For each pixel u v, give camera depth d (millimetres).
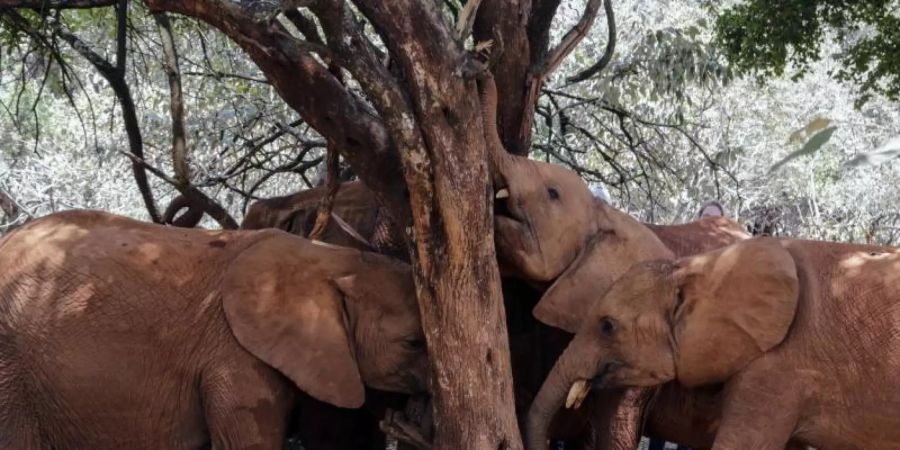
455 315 6824
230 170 12000
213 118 13086
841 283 7250
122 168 18516
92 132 19484
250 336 7316
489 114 7664
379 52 7977
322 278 7562
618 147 15688
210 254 7648
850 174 26234
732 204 22734
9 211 12812
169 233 7762
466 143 6648
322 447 8219
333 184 7906
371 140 7004
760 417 7172
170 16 13336
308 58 6836
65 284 7480
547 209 7871
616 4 18359
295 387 7582
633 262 8062
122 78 10805
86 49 10797
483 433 6863
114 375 7375
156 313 7430
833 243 7516
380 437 8625
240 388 7328
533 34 8633
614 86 13914
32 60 16922
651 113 15969
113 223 7832
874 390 7027
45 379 7414
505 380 6977
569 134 14922
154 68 15656
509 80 8234
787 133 25359
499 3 8086
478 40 8195
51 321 7438
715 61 14344
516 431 7008
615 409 7852
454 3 10906
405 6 6395
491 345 6898
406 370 7496
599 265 7984
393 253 8320
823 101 26297
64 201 18000
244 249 7617
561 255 7910
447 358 6863
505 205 7910
